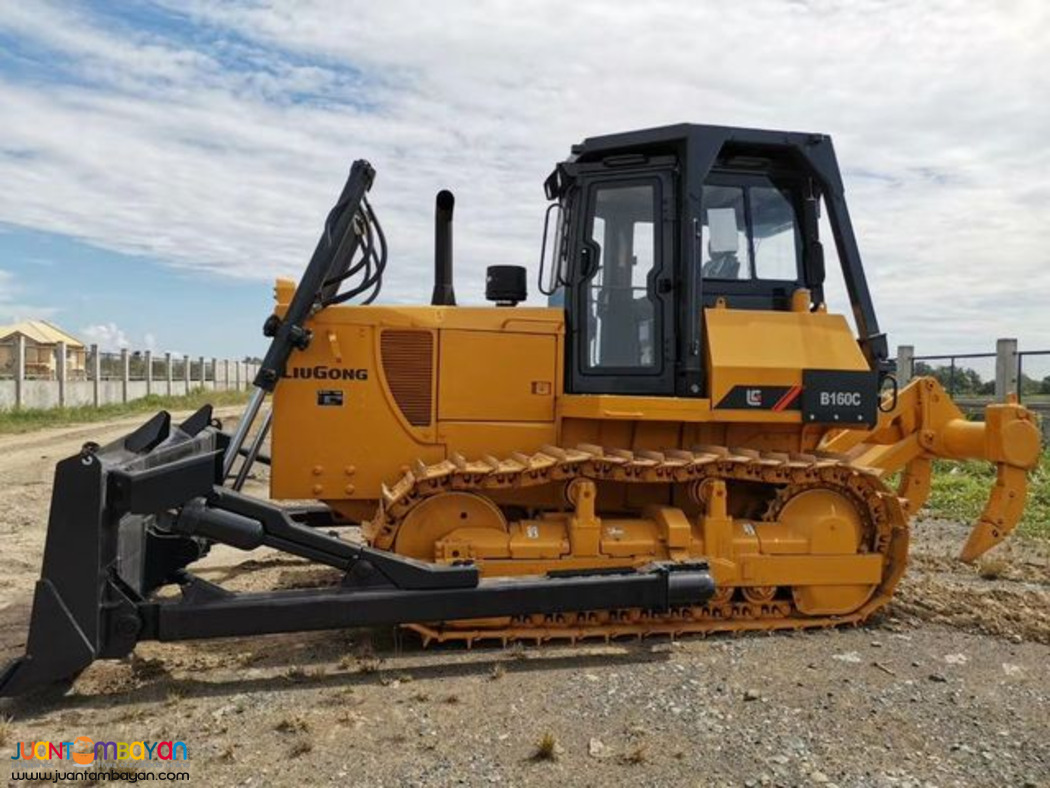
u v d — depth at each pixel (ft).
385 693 13.10
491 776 10.44
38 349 87.97
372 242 17.47
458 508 16.20
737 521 16.92
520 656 14.80
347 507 17.26
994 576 21.36
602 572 15.17
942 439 19.81
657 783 10.32
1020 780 10.44
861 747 11.32
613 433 17.60
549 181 19.25
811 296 17.94
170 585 17.40
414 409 17.03
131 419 75.56
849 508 17.10
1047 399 56.54
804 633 16.35
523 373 17.33
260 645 15.38
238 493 14.35
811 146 17.49
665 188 17.31
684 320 16.87
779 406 16.60
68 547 12.44
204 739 11.41
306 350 16.67
